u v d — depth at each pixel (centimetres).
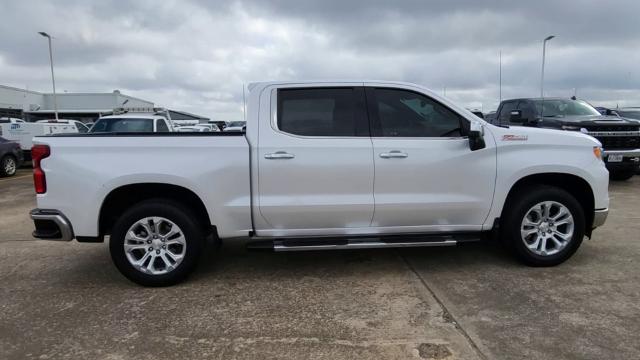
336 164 470
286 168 466
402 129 487
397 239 484
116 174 451
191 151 460
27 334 374
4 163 1512
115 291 463
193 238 466
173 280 468
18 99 6238
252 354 338
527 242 506
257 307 418
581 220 500
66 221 455
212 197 462
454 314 397
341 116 482
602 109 1500
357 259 548
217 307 420
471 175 485
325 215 475
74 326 387
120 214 490
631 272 488
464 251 570
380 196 478
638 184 1100
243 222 472
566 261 525
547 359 324
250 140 468
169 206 461
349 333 367
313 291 454
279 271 512
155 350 346
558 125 1077
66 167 451
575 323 376
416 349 340
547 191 495
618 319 382
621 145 1058
